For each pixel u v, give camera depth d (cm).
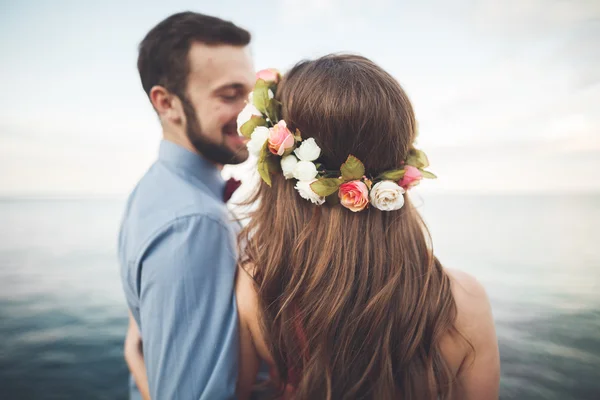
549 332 422
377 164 83
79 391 366
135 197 114
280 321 87
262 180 95
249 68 125
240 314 93
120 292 580
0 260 712
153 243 94
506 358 375
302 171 78
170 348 87
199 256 93
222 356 88
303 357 86
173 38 115
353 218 83
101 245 829
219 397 85
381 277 82
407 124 82
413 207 93
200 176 124
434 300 82
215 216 100
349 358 82
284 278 87
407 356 81
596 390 324
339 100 78
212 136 121
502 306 492
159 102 122
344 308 81
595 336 410
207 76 116
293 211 87
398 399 84
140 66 125
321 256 83
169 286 89
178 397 86
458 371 86
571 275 603
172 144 122
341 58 86
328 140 81
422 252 87
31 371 391
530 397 324
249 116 92
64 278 630
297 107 82
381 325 81
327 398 82
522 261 678
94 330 471
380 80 80
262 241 92
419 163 88
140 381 129
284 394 95
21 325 478
